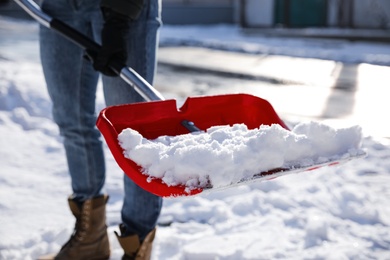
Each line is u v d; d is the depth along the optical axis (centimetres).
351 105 703
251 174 169
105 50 219
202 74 961
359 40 1617
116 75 223
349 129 185
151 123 207
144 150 170
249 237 294
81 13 244
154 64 242
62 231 303
